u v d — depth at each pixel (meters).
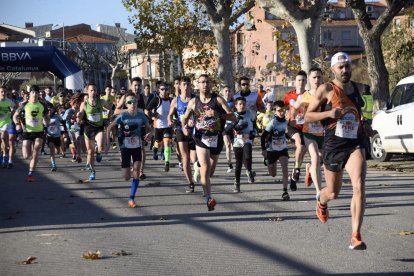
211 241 9.04
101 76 82.25
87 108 16.55
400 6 22.28
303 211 11.32
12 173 18.73
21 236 9.69
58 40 82.12
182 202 12.63
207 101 11.20
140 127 12.52
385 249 8.37
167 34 41.53
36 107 17.03
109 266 7.79
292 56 34.91
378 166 18.86
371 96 23.52
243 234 9.45
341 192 13.45
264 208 11.70
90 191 14.49
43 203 12.88
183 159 13.89
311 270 7.39
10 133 20.34
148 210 11.76
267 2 26.22
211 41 43.16
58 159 23.42
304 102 12.11
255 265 7.67
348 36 92.50
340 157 8.19
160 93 19.14
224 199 12.88
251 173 15.40
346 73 8.20
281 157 12.74
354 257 7.97
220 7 31.97
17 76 83.94
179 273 7.39
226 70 32.28
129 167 12.67
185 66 43.97
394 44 40.59
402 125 18.97
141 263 7.89
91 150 16.61
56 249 8.77
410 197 12.65
